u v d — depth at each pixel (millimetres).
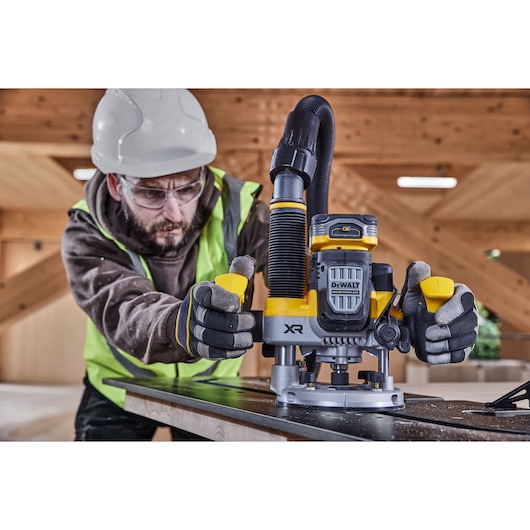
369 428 1054
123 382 1991
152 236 2436
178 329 1339
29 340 7211
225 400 1435
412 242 3732
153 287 2402
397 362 5535
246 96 3537
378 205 3701
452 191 5188
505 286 3756
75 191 5238
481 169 4496
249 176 3529
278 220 1362
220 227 2568
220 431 1384
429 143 3654
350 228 1294
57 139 3500
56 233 6289
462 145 3662
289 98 3557
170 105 2408
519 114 3670
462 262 3744
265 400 1443
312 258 1329
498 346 7336
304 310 1323
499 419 1183
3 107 3508
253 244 2600
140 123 2381
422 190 5555
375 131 3650
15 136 3498
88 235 2383
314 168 1409
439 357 1267
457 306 1245
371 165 5133
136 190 2402
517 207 5785
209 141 2480
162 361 2037
